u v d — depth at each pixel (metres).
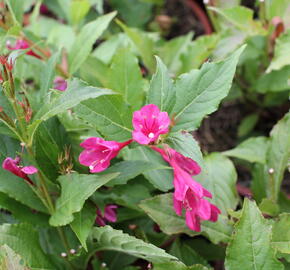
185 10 1.15
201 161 0.62
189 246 0.74
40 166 0.65
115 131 0.63
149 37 0.87
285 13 0.83
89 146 0.63
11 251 0.62
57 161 0.65
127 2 1.07
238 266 0.63
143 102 0.76
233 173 0.74
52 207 0.66
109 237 0.65
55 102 0.61
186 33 1.12
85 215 0.65
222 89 0.63
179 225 0.69
